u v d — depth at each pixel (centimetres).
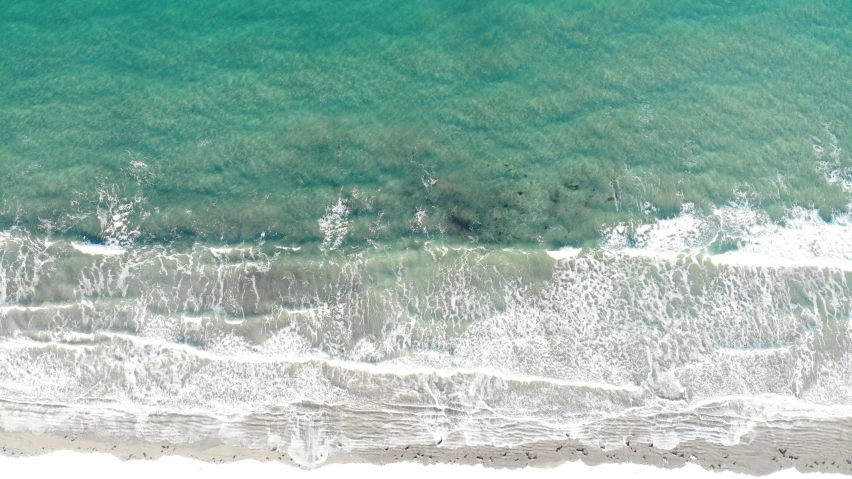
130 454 1482
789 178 1720
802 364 1529
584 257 1647
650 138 1788
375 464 1484
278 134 1830
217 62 1944
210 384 1534
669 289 1608
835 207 1688
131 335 1570
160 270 1639
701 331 1565
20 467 1465
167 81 1911
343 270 1645
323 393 1532
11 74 1914
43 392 1525
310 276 1638
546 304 1602
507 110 1850
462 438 1501
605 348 1555
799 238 1647
